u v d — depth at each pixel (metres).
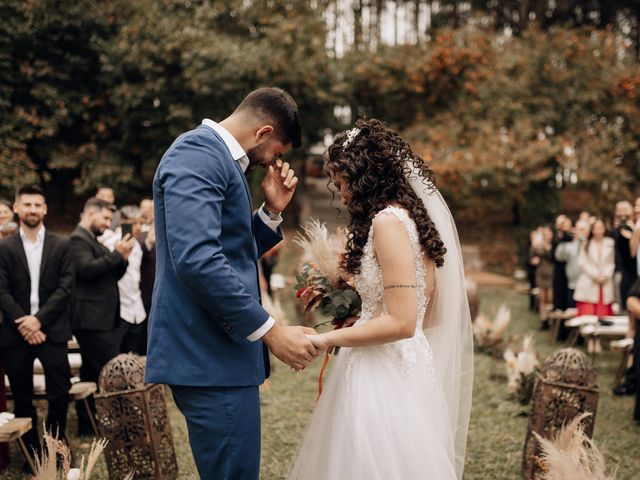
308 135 16.44
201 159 2.07
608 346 7.77
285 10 15.77
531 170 14.95
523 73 16.42
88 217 4.48
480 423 4.76
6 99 13.48
